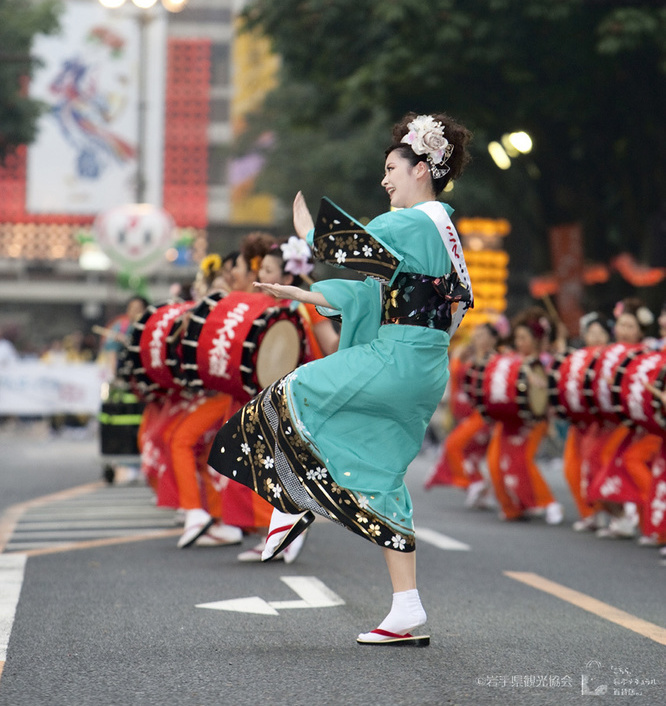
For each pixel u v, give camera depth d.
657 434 14.71
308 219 8.91
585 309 40.44
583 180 39.53
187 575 11.48
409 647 8.30
